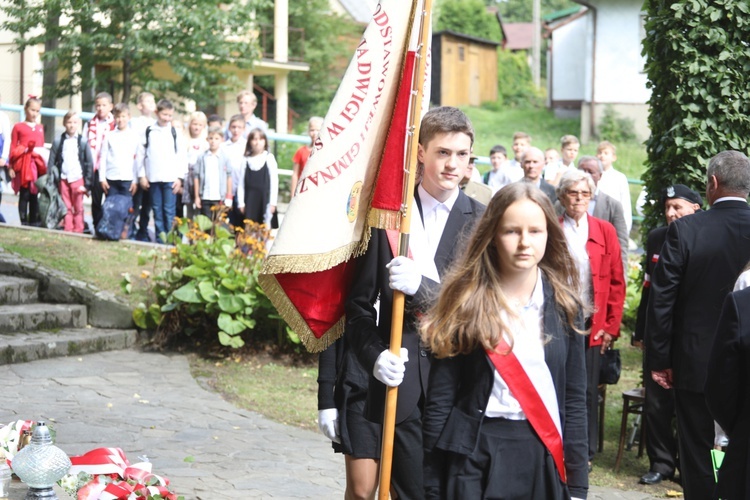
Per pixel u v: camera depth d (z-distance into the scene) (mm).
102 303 10711
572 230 7672
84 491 5246
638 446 8477
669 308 6488
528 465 3709
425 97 4742
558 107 47688
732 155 6465
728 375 4160
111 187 13172
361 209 4438
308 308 4617
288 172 16438
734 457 4195
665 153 8039
